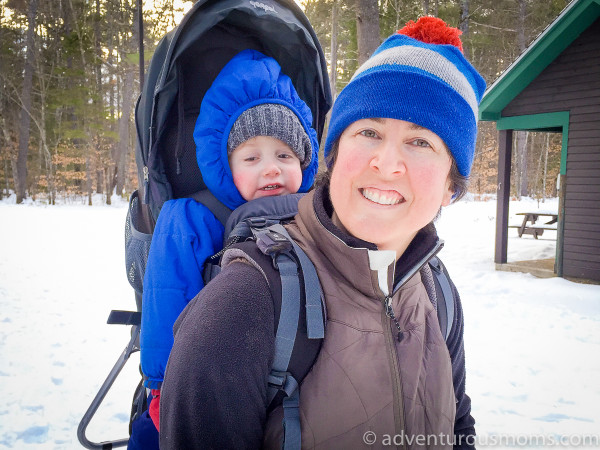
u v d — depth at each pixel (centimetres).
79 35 2831
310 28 157
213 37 144
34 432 307
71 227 1375
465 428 112
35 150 3062
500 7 2658
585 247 751
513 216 1775
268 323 70
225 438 67
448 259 955
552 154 3372
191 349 67
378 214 76
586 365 421
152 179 142
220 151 136
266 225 94
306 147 152
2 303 582
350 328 76
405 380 78
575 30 732
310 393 72
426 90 75
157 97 137
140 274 147
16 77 3006
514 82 803
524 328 524
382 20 1962
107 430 310
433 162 77
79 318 535
